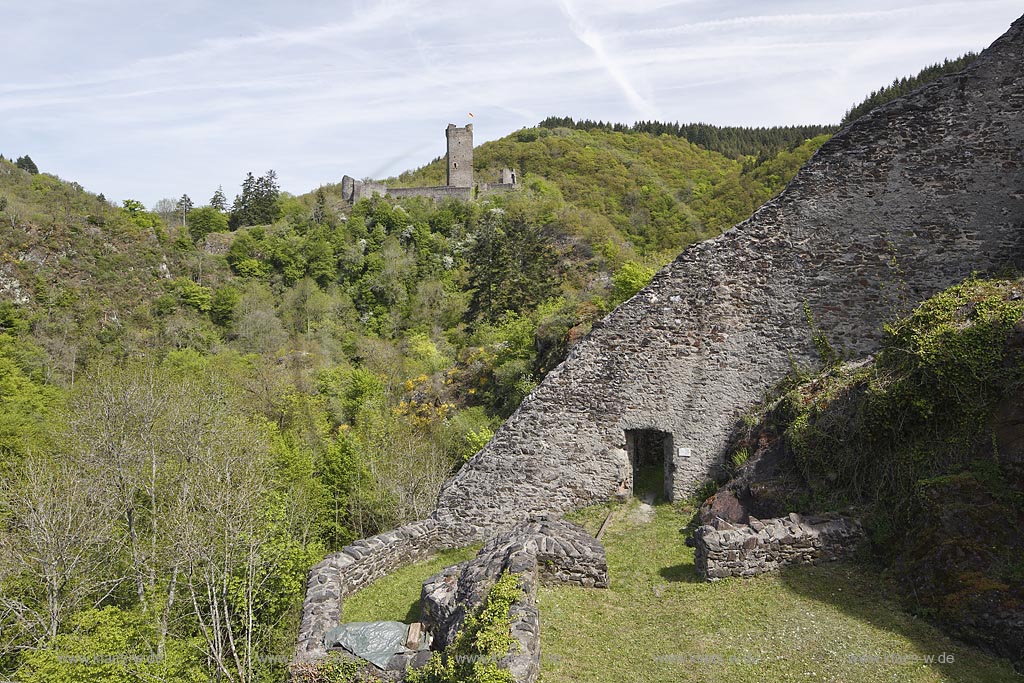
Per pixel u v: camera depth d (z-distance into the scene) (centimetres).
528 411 1335
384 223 8362
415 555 1320
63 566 1620
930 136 1180
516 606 771
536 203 7788
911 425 959
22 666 1240
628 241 6125
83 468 2136
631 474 1317
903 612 786
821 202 1221
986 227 1155
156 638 1323
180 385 2970
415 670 799
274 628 1313
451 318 6425
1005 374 876
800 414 1112
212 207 9238
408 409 3559
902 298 1184
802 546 926
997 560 749
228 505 1455
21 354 4459
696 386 1266
